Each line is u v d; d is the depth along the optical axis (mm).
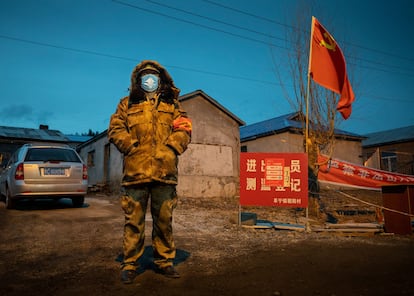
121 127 2904
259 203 5793
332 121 8922
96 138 17828
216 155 14688
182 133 2961
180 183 13547
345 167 7801
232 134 15312
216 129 14867
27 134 26031
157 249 2979
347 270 3170
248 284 2768
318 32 6418
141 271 3131
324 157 7793
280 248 4215
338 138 20453
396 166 25516
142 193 2854
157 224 2938
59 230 5301
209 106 14789
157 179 2787
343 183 7773
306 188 5664
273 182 5773
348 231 5473
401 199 5488
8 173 7840
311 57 6402
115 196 12969
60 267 3311
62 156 7758
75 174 7637
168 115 3010
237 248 4211
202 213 8102
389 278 2908
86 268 3275
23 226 5586
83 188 7699
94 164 18375
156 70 3039
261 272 3115
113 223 5961
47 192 7293
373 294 2510
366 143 28250
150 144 2836
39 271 3172
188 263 3461
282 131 18484
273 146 19031
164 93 3135
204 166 14281
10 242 4461
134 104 2994
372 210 9375
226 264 3418
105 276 3004
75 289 2660
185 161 13859
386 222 5590
